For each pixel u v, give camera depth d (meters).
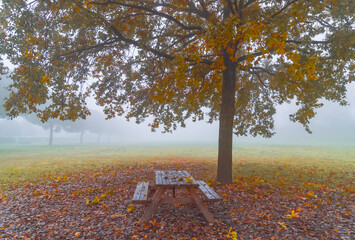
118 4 7.36
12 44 7.00
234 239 3.68
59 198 6.29
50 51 7.50
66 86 8.64
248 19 6.23
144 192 4.67
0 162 15.82
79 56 8.70
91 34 8.00
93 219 4.71
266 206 5.34
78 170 11.65
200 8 8.81
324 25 7.93
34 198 6.36
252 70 9.59
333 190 6.75
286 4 6.56
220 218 4.64
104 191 6.96
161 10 8.95
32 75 6.92
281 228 4.13
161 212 5.02
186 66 6.14
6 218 4.85
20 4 6.30
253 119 12.03
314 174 9.59
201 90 7.93
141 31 7.73
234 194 6.37
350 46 6.41
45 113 8.09
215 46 5.69
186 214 4.89
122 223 4.47
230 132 7.82
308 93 8.56
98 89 10.56
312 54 6.54
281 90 8.42
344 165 12.43
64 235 4.00
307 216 4.69
